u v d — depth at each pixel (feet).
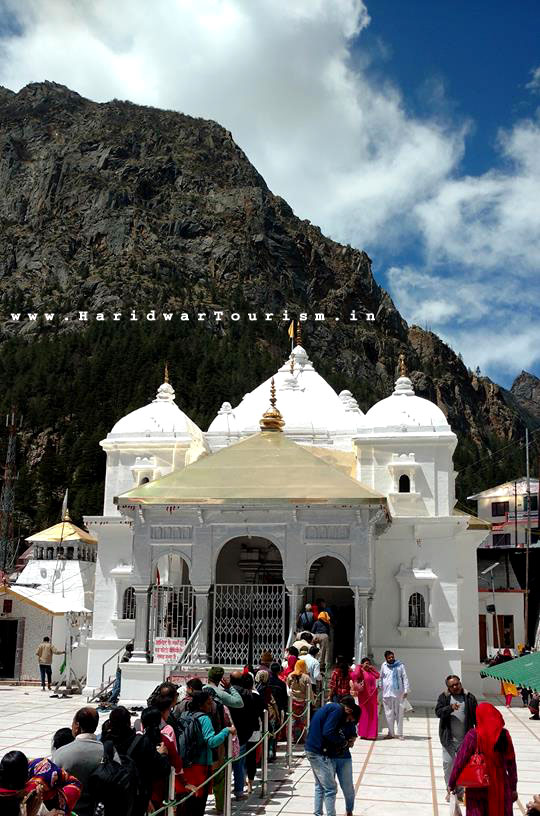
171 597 104.99
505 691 119.03
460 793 48.39
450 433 119.75
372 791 56.34
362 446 121.19
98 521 121.39
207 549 97.66
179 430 127.65
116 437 128.06
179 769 41.68
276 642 95.30
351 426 137.69
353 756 69.56
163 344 554.87
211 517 98.27
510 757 42.63
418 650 111.75
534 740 82.89
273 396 114.21
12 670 129.18
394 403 124.77
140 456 126.93
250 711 55.42
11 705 101.96
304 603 120.16
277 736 72.69
